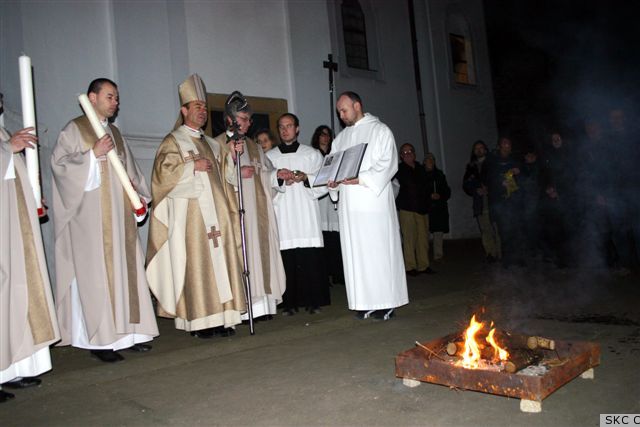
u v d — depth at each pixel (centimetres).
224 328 518
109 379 409
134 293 464
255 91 952
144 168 780
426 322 520
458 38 1424
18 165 400
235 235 540
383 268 534
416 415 306
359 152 525
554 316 513
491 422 291
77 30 750
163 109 816
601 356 387
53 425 326
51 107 721
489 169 793
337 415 314
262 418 317
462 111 1379
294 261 598
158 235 516
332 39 1106
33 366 399
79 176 443
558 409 302
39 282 401
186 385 384
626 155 700
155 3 822
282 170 573
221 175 545
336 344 464
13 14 669
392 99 1237
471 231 1355
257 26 961
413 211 795
